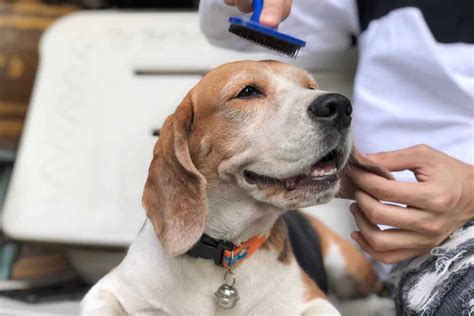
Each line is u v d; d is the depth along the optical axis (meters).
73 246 1.06
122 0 1.35
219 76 0.78
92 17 1.16
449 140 0.87
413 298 0.79
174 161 0.76
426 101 0.89
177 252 0.74
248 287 0.78
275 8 0.76
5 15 1.16
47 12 1.18
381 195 0.76
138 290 0.78
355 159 0.77
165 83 1.11
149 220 0.78
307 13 0.99
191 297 0.77
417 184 0.76
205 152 0.77
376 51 0.91
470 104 0.86
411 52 0.88
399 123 0.89
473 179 0.77
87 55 1.13
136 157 1.08
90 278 1.09
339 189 0.76
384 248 0.78
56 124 1.10
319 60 1.06
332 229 1.07
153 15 1.15
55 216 1.06
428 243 0.78
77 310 0.88
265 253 0.79
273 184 0.75
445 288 0.76
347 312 1.00
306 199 0.74
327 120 0.72
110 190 1.07
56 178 1.08
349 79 1.07
